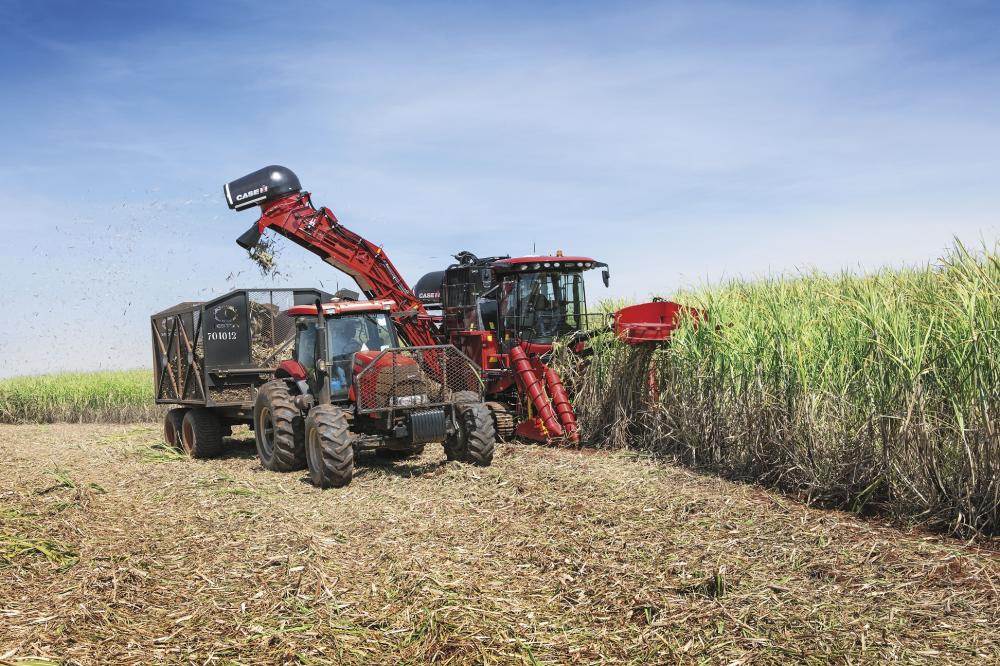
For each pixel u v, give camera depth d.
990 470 5.22
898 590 4.41
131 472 9.27
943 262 6.61
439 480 7.84
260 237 11.72
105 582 4.88
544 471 7.83
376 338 8.78
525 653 3.79
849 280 8.53
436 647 3.87
